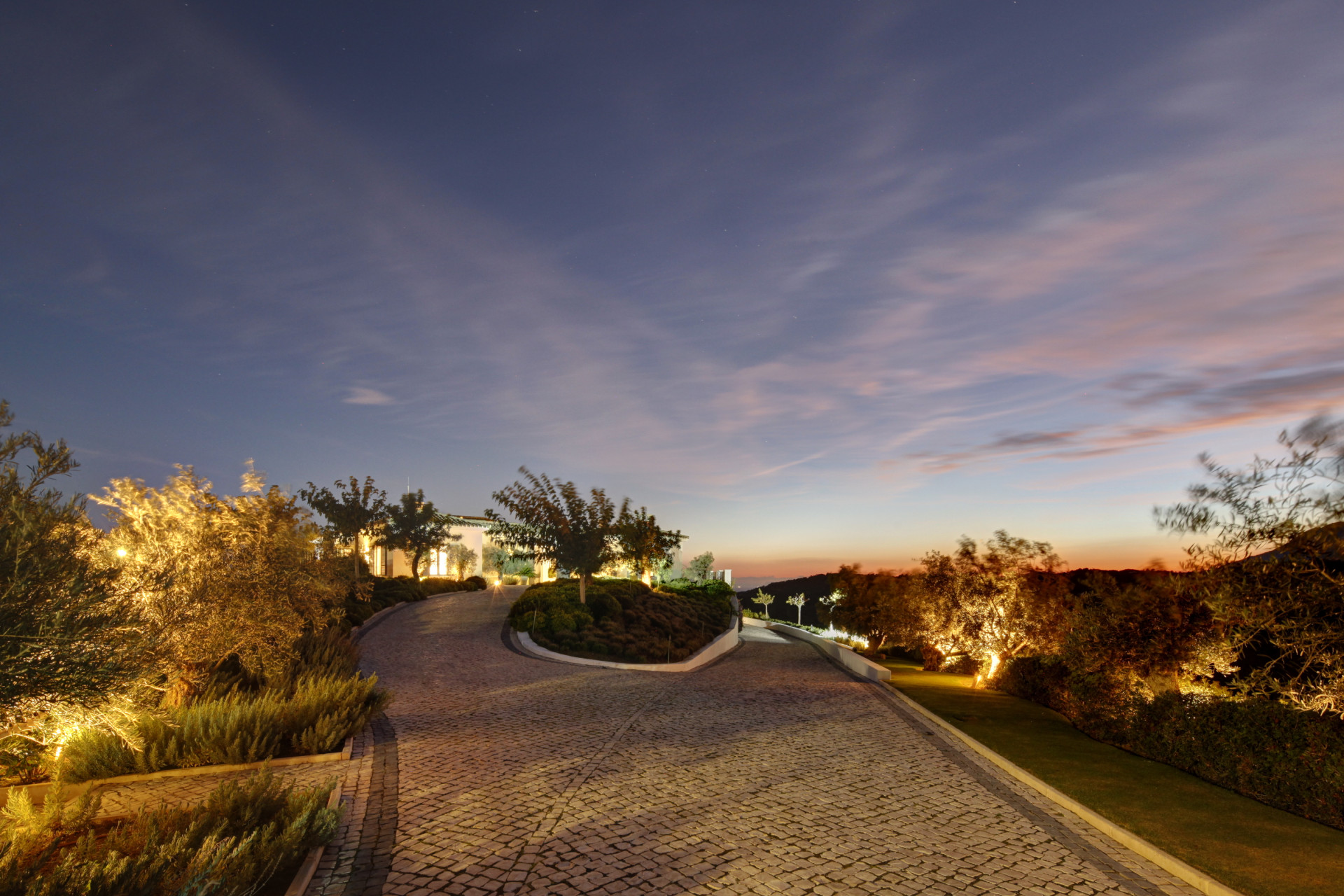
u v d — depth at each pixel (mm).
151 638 6164
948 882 6699
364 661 19719
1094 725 13062
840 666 24703
